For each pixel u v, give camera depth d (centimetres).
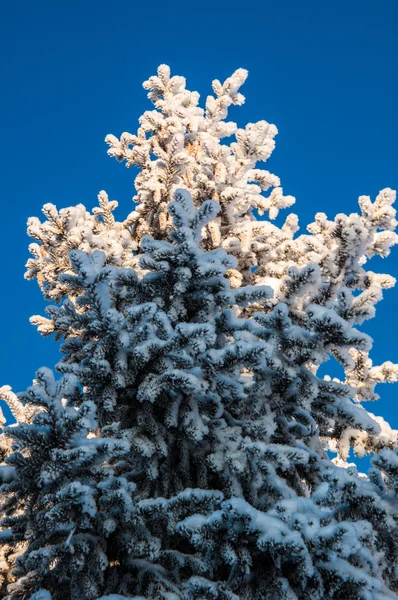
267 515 335
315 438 532
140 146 872
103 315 430
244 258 751
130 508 403
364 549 336
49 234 673
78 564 390
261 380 471
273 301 504
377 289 427
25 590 435
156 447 466
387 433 557
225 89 895
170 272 480
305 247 688
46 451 397
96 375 444
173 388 456
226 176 727
